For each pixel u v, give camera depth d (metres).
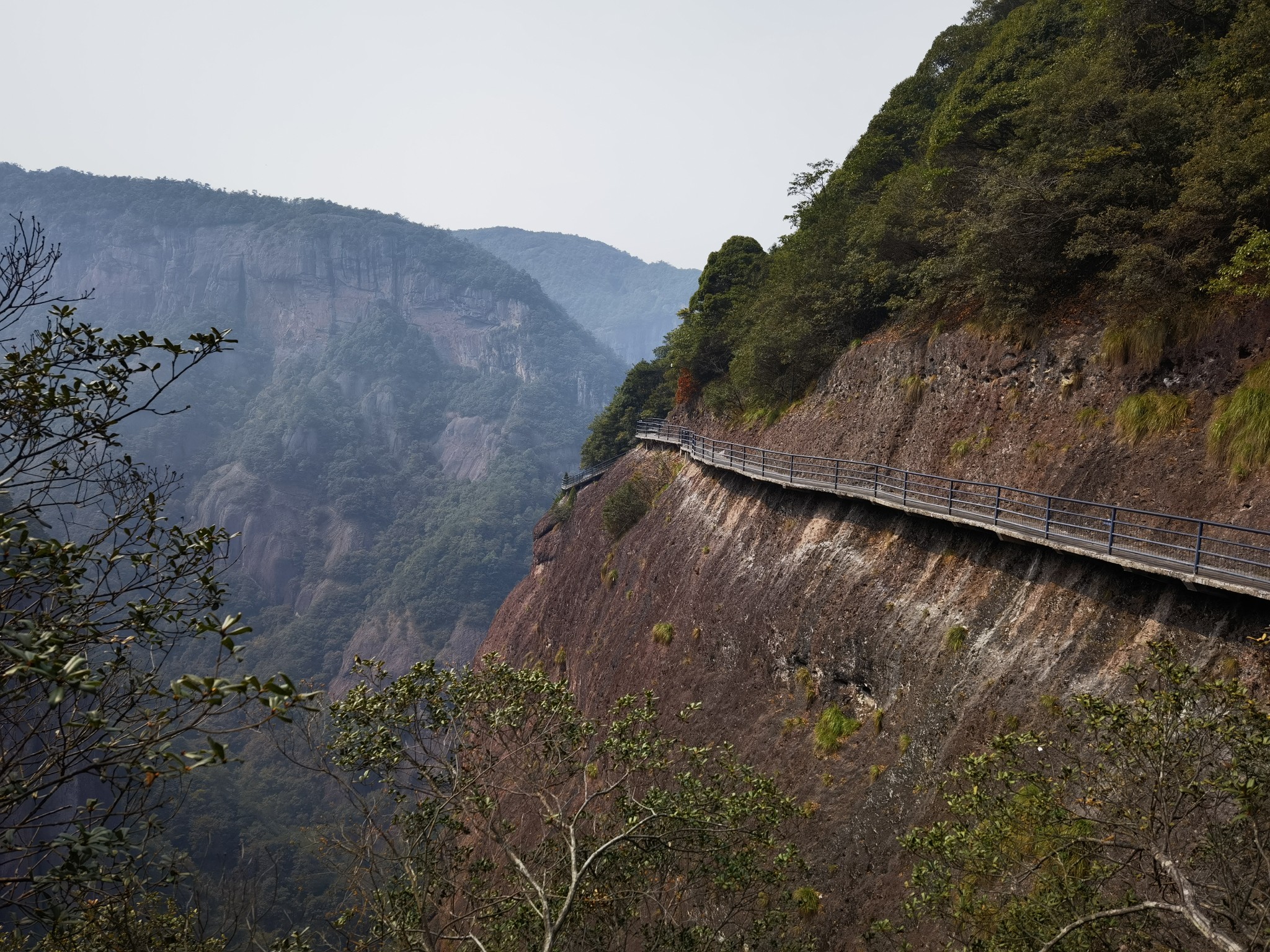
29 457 4.73
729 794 9.79
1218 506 14.23
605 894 8.50
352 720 8.19
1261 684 10.97
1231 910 6.46
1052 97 21.45
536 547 66.06
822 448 29.78
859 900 14.59
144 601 4.67
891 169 41.47
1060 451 18.36
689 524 34.34
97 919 6.50
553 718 9.50
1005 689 14.84
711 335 49.66
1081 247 18.83
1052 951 7.40
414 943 7.54
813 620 21.83
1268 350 14.85
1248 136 16.05
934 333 24.84
